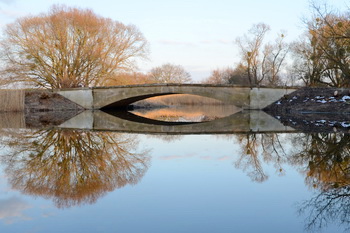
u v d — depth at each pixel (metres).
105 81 37.03
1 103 28.00
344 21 26.11
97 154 8.77
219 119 22.11
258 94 27.98
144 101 50.97
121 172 6.68
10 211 4.48
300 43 37.06
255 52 44.06
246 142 10.73
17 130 14.52
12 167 7.20
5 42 32.47
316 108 23.64
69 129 14.98
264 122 17.91
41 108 29.89
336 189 5.50
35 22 33.09
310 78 32.47
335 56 25.03
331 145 9.69
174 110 40.44
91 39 35.53
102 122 19.34
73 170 6.89
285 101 26.80
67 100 31.83
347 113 21.69
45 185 5.74
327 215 4.31
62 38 33.91
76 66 35.03
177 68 80.62
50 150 9.34
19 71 32.69
